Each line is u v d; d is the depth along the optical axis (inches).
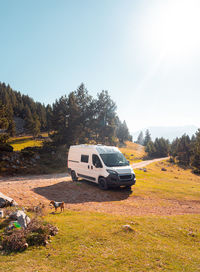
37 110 4781.0
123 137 4822.8
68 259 151.2
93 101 1676.9
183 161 3262.8
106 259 153.9
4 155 904.3
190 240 212.4
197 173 2246.6
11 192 406.0
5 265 139.3
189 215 317.4
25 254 156.9
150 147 3882.9
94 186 523.2
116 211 327.3
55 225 217.6
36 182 613.3
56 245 173.5
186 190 549.6
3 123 897.5
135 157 3373.5
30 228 192.7
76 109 1494.8
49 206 331.6
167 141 4726.9
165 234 221.3
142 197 443.5
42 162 1076.5
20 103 4921.3
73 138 1478.8
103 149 524.4
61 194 430.0
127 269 141.1
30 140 3154.5
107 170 468.1
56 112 1678.2
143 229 228.2
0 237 176.4
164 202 412.8
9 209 260.1
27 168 905.5
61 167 1065.5
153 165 2347.4
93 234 198.2
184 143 3385.8
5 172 792.9
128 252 167.0
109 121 2023.9
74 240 183.9
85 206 347.6
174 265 151.4
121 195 448.8
